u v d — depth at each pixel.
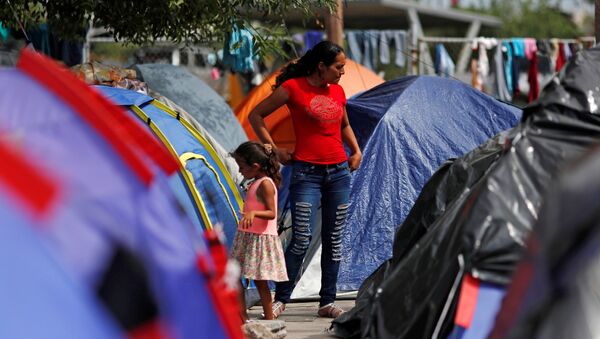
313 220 13.92
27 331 4.33
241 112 23.16
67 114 5.10
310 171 13.73
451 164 12.29
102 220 4.78
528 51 29.92
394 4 34.47
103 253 4.68
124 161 5.09
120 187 4.98
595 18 19.67
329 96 13.74
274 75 23.83
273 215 13.35
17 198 4.61
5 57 8.91
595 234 4.55
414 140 17.91
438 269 9.81
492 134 18.61
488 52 31.58
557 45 30.41
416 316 9.77
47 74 5.20
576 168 4.69
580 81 9.59
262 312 15.39
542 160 9.30
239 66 21.02
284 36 17.83
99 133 5.08
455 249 9.70
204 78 30.23
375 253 17.03
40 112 5.04
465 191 10.44
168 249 5.11
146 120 15.30
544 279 4.66
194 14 17.41
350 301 16.34
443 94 18.80
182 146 15.39
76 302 4.50
